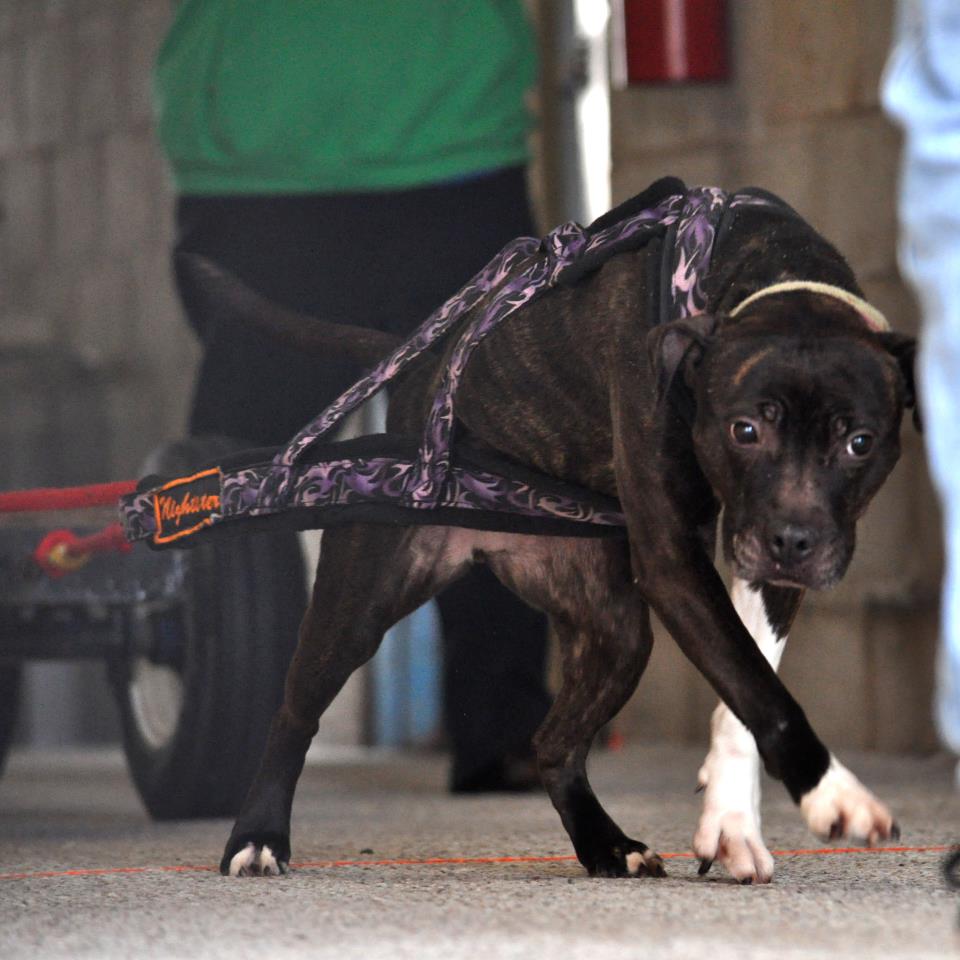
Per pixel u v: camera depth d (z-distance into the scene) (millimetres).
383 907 5641
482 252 11188
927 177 4316
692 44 15656
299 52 11109
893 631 14781
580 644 7195
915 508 14617
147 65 20844
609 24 16625
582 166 17047
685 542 6070
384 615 7102
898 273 14812
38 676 20250
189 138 11203
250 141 11102
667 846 7871
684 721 16219
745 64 15828
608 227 6637
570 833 6844
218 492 7090
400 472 6891
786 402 5688
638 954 4645
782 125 15602
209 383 10836
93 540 9227
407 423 7254
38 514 9148
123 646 9859
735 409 5750
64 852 8055
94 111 21594
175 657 9602
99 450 20938
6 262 22672
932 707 14531
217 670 9312
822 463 5730
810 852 7285
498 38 11312
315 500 6941
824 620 15273
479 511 6871
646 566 6102
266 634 9383
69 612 10047
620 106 16672
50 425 20875
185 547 7262
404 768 14820
